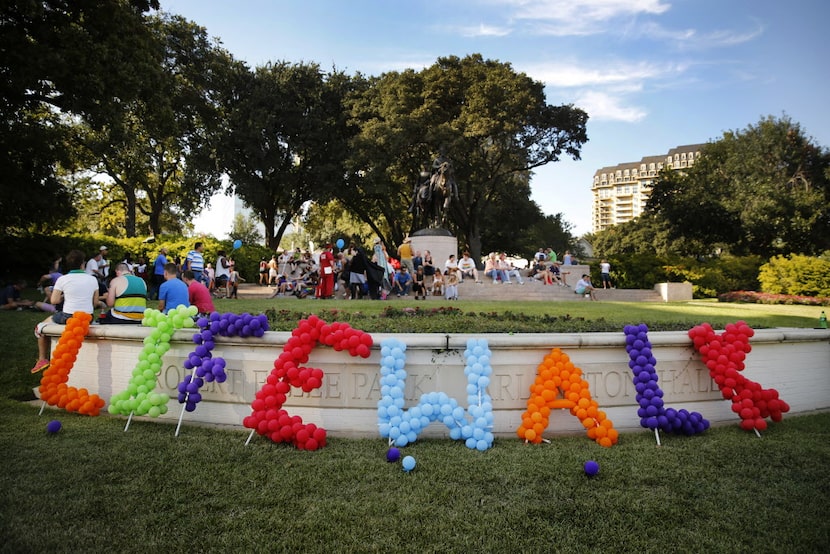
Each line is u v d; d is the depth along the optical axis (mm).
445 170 23000
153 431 5141
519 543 3137
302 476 4023
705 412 5633
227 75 33906
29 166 22469
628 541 3184
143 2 21188
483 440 4680
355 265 15648
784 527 3371
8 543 3055
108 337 5906
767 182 42875
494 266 23266
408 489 3820
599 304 14867
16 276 23016
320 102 37500
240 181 35344
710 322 9062
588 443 4855
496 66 34969
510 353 5191
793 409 6051
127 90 19453
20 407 6031
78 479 3945
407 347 5035
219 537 3156
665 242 51938
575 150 36938
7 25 17078
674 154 174875
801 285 23422
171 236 27203
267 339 5227
